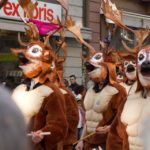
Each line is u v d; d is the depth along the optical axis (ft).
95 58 20.59
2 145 3.22
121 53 15.53
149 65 12.87
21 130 3.30
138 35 14.92
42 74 15.55
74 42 42.91
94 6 46.75
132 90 14.06
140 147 12.66
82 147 19.72
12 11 36.17
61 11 41.39
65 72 42.11
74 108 18.79
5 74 35.40
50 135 14.38
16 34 36.96
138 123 12.74
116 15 19.69
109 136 13.80
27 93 15.14
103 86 20.01
